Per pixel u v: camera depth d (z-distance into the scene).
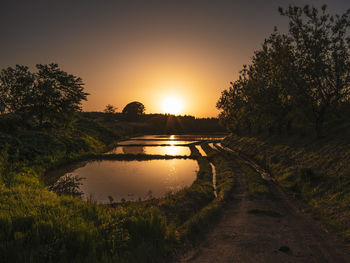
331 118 29.14
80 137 49.34
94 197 16.77
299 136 29.92
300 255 7.29
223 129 174.62
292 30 22.09
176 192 18.02
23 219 7.61
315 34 21.00
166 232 8.57
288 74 22.47
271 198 15.06
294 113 29.33
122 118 176.00
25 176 18.73
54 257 5.98
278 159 26.02
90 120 83.25
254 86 33.34
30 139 32.88
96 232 7.51
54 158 29.97
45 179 22.02
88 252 6.35
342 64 19.81
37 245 6.33
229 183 19.11
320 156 19.67
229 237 8.93
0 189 12.16
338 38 20.38
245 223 10.67
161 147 60.66
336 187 13.34
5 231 6.89
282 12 22.14
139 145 64.31
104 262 5.93
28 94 38.62
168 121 180.50
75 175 24.47
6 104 39.62
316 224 10.39
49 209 9.27
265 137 42.94
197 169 28.33
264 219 11.22
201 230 9.68
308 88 22.00
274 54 24.66
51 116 42.00
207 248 7.88
